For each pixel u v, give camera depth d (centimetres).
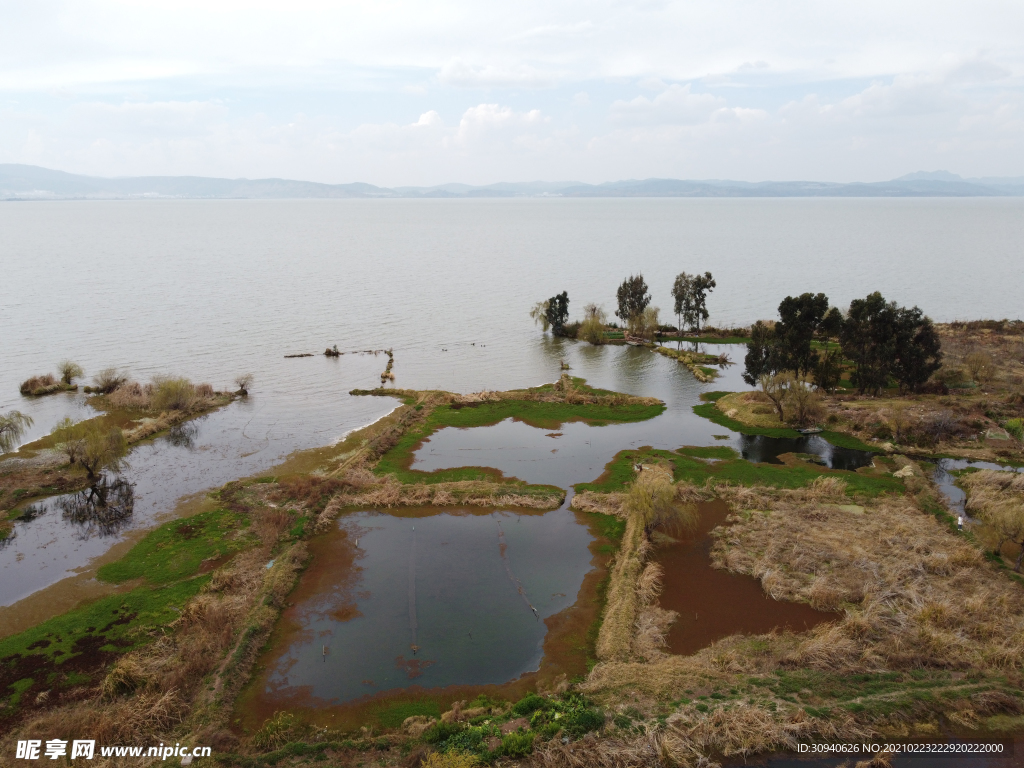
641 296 11238
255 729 2794
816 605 3581
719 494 4984
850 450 5959
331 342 10388
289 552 4172
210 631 3322
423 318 12300
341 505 4909
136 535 4403
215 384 8212
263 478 5312
